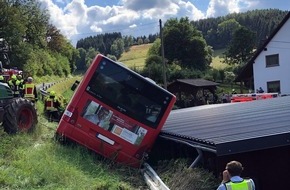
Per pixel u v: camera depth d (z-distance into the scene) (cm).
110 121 935
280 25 3769
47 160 759
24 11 5603
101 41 12738
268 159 751
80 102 938
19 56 4447
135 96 941
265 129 690
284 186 744
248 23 12825
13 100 1013
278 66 3853
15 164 729
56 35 7725
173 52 7688
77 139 938
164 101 943
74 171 732
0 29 4281
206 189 712
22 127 1033
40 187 641
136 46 12138
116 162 922
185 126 962
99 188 682
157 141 1014
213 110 1472
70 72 8400
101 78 945
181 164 806
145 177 807
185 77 5756
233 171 470
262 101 1792
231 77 6022
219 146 595
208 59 8050
